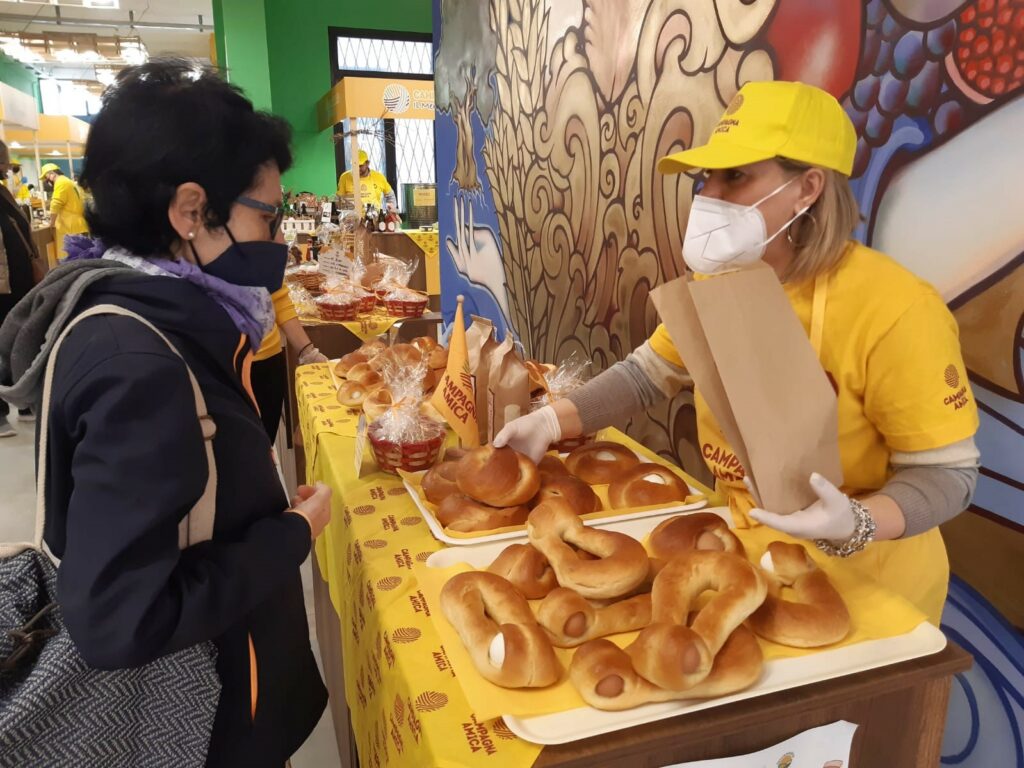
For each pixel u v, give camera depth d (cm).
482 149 359
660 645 77
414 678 87
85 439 74
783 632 87
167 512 75
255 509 97
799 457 87
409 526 129
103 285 87
